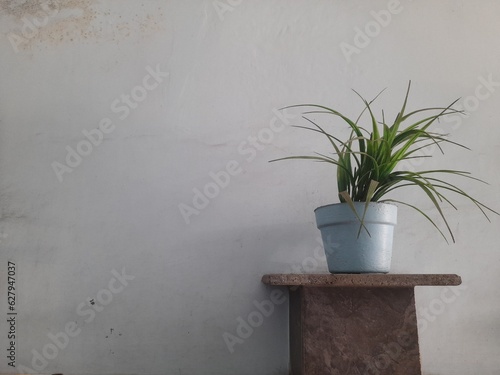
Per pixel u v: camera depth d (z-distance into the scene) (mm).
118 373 1702
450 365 1760
